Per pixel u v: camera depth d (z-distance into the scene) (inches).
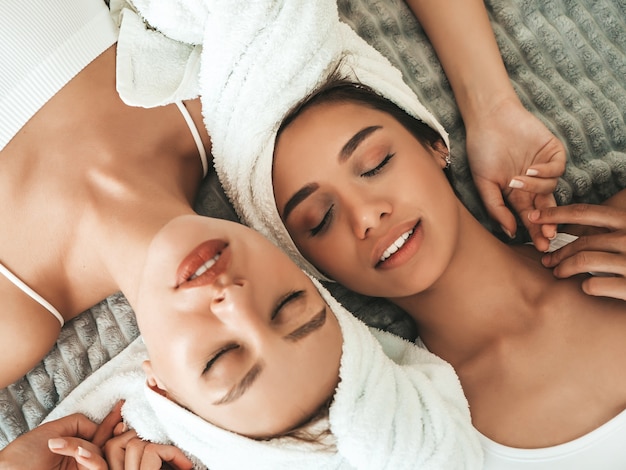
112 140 37.7
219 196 43.3
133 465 37.8
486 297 39.6
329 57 37.4
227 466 34.7
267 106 37.0
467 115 44.0
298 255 40.8
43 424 38.7
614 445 36.9
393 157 36.7
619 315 37.7
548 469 37.8
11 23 36.0
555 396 37.7
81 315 43.1
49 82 37.1
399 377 35.8
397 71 41.0
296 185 36.9
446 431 35.4
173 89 39.0
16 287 38.4
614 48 45.8
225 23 36.6
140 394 39.9
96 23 39.0
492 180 43.9
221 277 30.9
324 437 32.4
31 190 37.2
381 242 36.4
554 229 39.8
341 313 34.6
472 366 40.1
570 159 44.8
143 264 34.5
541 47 45.9
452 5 43.2
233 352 30.8
